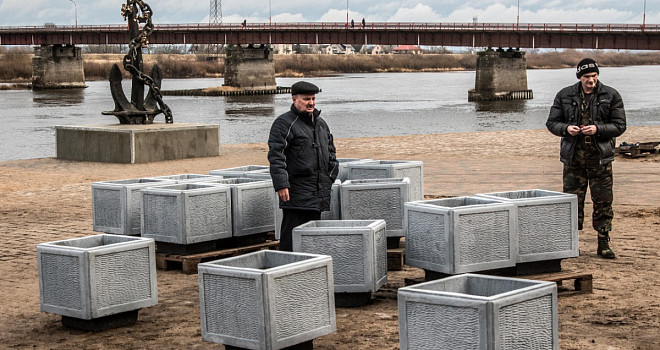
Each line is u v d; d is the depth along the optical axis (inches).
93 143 1043.3
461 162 918.4
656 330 282.8
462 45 4067.4
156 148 1030.4
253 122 2583.7
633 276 364.8
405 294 226.5
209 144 1077.1
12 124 2480.3
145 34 1117.7
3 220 591.8
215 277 260.5
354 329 293.3
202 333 265.4
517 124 2422.5
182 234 390.6
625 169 814.5
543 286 225.5
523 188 686.5
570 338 275.1
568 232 345.1
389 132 2151.8
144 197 402.3
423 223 326.3
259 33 4616.1
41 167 983.6
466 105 3560.5
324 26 4424.2
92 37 5290.4
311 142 346.9
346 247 317.7
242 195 407.2
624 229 484.4
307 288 261.6
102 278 300.5
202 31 4707.2
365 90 5157.5
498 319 214.2
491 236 325.1
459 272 317.7
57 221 582.9
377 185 378.9
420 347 225.3
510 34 3937.0
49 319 324.8
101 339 293.9
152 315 323.9
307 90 343.3
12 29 5413.4
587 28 3690.9
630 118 2418.8
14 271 416.5
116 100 1108.5
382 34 4227.4
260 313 251.1
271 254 281.6
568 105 397.1
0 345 290.2
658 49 3499.0
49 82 5472.4
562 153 404.2
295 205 347.3
